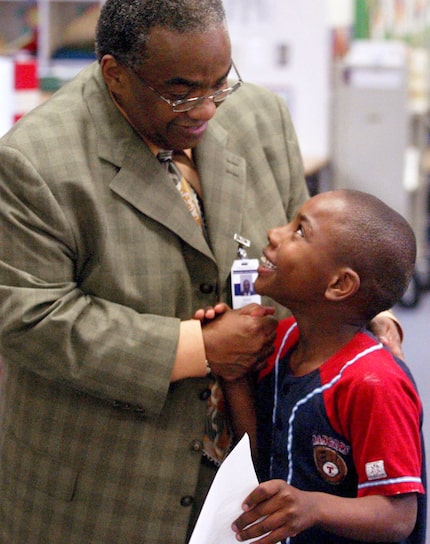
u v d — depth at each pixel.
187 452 1.72
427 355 5.22
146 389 1.60
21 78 3.46
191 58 1.49
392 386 1.52
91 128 1.66
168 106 1.55
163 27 1.49
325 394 1.57
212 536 1.47
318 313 1.63
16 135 1.63
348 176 5.84
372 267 1.57
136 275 1.66
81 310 1.61
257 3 5.52
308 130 5.71
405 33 6.82
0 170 1.62
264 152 1.90
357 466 1.53
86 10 6.07
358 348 1.60
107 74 1.62
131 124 1.67
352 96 5.72
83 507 1.72
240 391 1.75
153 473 1.70
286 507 1.44
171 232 1.68
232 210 1.77
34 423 1.73
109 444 1.70
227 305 1.77
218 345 1.63
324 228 1.59
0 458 1.84
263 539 1.46
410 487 1.49
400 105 5.70
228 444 1.81
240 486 1.47
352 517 1.47
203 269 1.73
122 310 1.63
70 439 1.71
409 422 1.52
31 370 1.64
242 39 5.59
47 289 1.60
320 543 1.61
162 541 1.72
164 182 1.68
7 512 1.81
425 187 6.32
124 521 1.71
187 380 1.71
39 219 1.60
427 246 6.45
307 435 1.59
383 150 5.77
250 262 1.77
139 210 1.66
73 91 1.72
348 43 6.33
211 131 1.81
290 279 1.62
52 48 6.12
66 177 1.61
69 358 1.59
